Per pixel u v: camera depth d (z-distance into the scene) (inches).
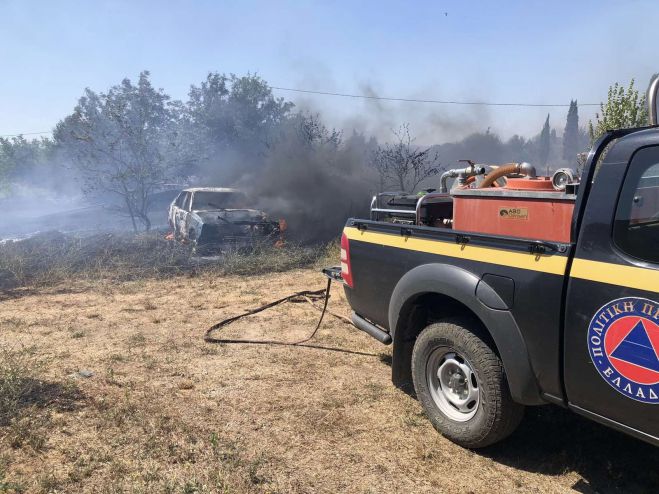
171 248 402.9
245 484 111.4
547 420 144.9
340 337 222.2
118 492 105.7
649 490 114.3
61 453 120.6
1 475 107.3
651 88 109.7
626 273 96.3
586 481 117.7
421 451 127.8
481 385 123.3
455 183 174.7
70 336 217.9
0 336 217.2
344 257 176.1
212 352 200.2
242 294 307.1
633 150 101.4
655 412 92.0
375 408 152.0
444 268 131.1
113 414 140.0
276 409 149.9
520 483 116.1
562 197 119.8
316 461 122.8
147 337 219.0
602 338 99.1
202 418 142.6
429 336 137.1
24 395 151.3
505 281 116.7
